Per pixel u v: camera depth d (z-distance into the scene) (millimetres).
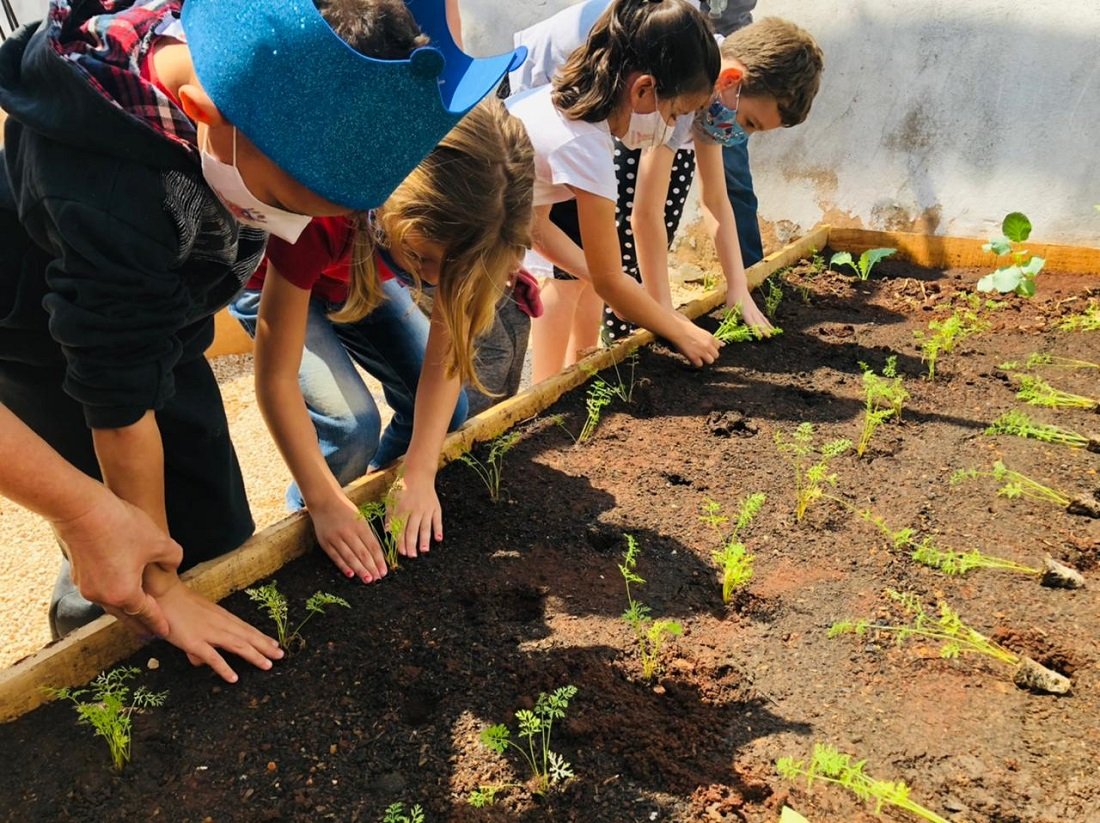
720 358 3332
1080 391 3025
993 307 3584
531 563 2193
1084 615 2006
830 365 3297
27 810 1541
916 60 4449
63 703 1756
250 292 2592
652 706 1782
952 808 1552
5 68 1476
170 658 1870
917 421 2877
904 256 4402
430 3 1479
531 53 3508
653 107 2695
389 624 1981
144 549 1590
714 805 1568
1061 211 4363
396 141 1343
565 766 1640
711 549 2256
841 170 4836
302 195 1389
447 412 2438
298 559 2182
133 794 1578
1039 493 2465
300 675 1838
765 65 3064
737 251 3648
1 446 1337
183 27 1360
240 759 1650
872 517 2363
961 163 4516
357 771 1633
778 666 1882
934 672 1858
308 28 1240
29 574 3199
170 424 2043
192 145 1432
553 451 2686
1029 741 1685
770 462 2643
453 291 1932
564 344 3686
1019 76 4246
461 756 1661
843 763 1524
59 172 1387
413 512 2262
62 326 1426
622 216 3756
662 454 2686
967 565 2125
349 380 2602
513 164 1906
